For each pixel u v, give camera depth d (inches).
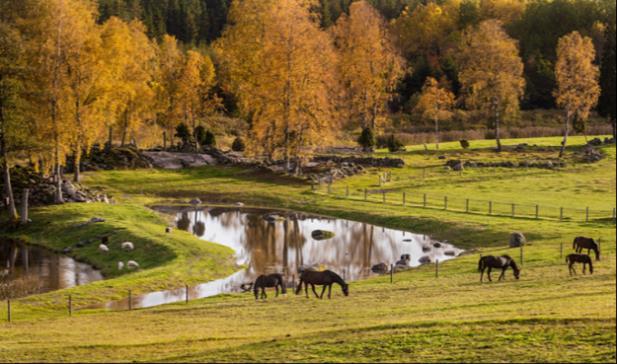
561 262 1443.2
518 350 689.6
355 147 3855.8
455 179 3011.8
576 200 2556.6
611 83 3922.2
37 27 2271.2
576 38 3622.0
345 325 889.5
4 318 1155.3
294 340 787.4
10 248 1929.1
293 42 2893.7
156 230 2014.0
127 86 2689.5
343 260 1747.0
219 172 3218.5
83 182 2878.9
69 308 1177.4
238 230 2174.0
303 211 2524.6
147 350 799.7
